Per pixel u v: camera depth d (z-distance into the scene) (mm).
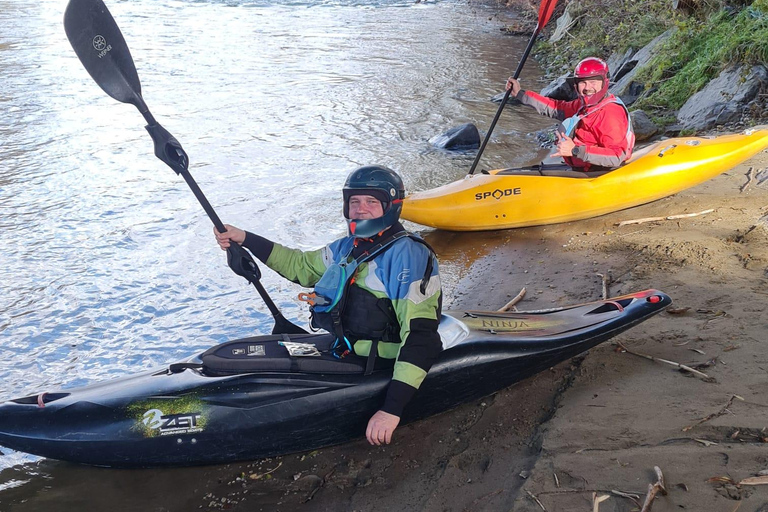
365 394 2840
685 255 4391
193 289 4750
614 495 2318
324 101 9742
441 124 8750
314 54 13070
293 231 5629
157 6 19797
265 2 20812
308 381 2850
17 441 2826
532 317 3396
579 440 2656
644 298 3451
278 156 7512
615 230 5188
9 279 4863
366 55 13031
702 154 5527
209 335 4227
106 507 2775
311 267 2961
